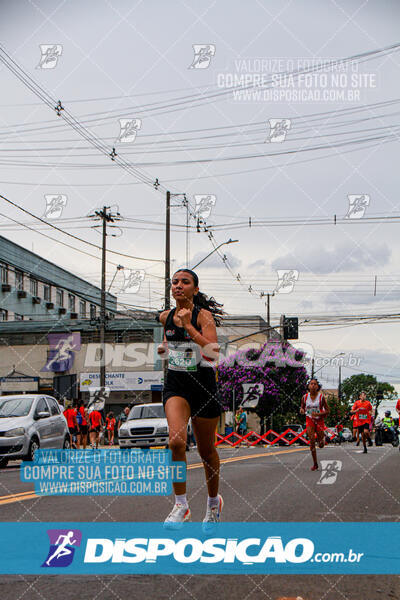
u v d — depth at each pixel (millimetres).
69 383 37562
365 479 9430
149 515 5750
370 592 3389
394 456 16250
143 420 19516
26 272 38750
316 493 7543
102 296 28812
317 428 11586
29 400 14977
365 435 18203
